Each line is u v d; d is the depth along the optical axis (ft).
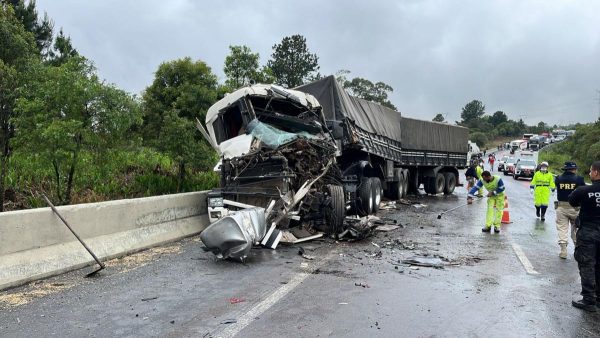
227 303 17.10
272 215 28.86
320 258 25.11
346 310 16.58
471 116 553.64
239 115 33.81
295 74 171.42
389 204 54.08
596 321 16.11
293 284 19.76
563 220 26.73
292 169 31.27
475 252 27.81
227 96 33.68
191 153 41.50
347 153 43.50
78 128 28.68
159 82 50.16
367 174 46.42
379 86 241.35
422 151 66.85
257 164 30.58
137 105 32.40
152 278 20.40
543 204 44.14
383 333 14.49
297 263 23.81
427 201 61.52
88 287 18.88
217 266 22.84
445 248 28.81
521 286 20.39
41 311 15.96
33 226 20.03
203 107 47.57
